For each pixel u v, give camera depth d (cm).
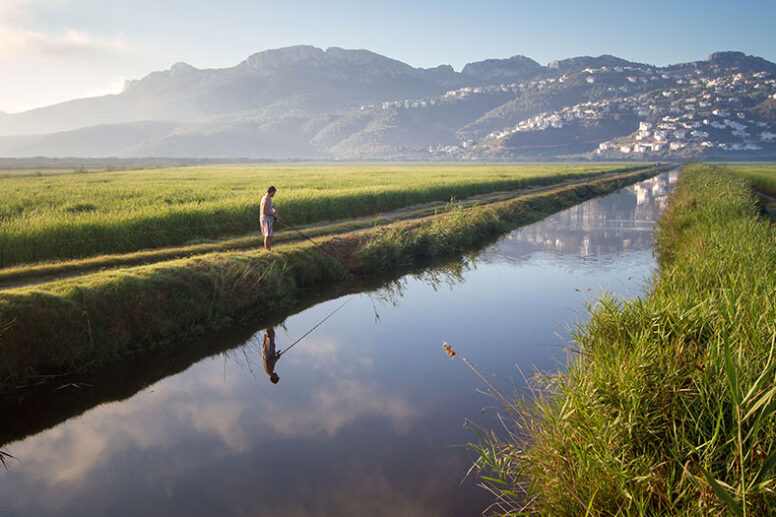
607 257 1692
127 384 779
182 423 641
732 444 340
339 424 617
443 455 536
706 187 2523
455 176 4622
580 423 414
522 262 1656
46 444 604
